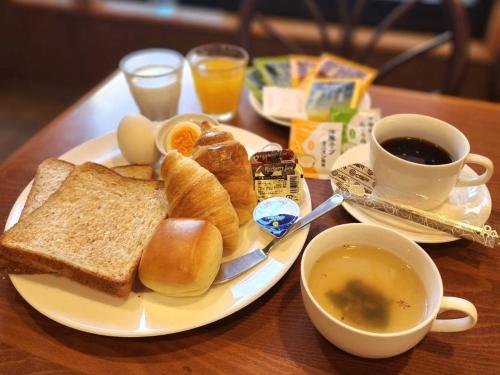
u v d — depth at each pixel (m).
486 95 1.02
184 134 0.43
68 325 0.27
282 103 0.50
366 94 0.53
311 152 0.43
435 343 0.28
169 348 0.28
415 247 0.28
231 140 0.37
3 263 0.31
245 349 0.28
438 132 0.37
